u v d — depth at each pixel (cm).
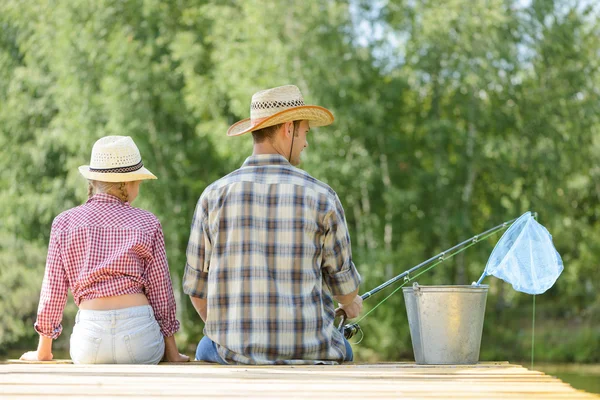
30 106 2639
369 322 2311
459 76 2281
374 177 2284
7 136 2638
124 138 457
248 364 393
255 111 420
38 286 2394
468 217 2352
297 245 398
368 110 2222
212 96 2323
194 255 414
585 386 1962
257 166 410
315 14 2211
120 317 423
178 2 2512
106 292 426
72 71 2414
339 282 412
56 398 291
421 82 2327
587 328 2609
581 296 2748
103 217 438
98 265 427
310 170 2225
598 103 2388
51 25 2538
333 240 405
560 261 432
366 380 332
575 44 2344
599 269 2808
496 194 2464
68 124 2403
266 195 402
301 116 411
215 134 2245
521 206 2467
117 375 347
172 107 2352
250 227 399
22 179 2611
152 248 439
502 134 2364
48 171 2672
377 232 2384
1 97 2703
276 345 393
